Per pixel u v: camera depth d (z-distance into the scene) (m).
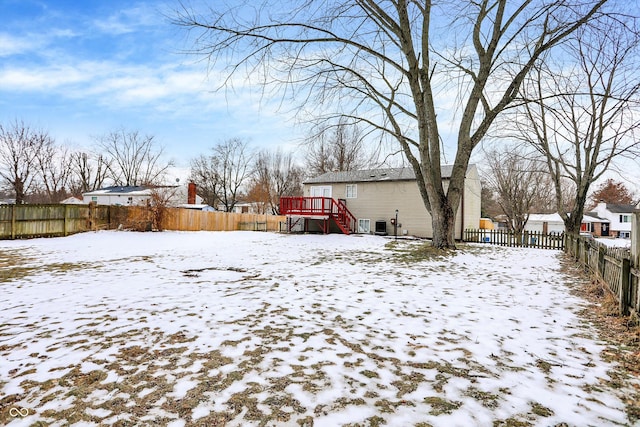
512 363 3.39
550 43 10.95
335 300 5.88
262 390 2.82
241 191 54.34
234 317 4.85
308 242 17.11
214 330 4.29
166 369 3.20
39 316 4.88
